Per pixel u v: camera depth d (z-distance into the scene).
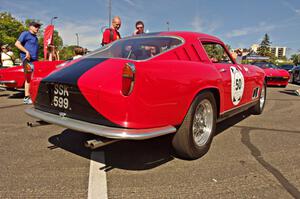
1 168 2.68
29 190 2.27
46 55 10.24
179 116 2.60
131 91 2.17
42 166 2.75
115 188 2.32
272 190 2.32
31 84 3.06
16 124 4.38
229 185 2.39
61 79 2.60
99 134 2.21
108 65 2.51
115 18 6.07
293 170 2.73
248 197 2.20
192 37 3.24
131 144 3.45
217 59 3.71
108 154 3.11
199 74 2.82
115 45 3.22
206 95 2.95
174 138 2.80
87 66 2.67
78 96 2.45
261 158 3.04
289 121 4.95
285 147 3.44
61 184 2.38
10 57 8.83
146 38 3.24
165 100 2.41
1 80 6.89
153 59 2.62
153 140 3.61
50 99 2.78
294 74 15.58
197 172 2.65
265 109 6.23
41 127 4.22
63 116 2.64
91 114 2.39
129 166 2.79
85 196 2.19
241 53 6.08
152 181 2.46
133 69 2.17
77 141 3.55
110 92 2.22
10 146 3.33
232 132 4.15
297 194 2.26
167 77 2.42
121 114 2.21
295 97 8.53
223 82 3.30
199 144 3.02
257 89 4.95
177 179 2.50
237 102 3.92
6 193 2.21
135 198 2.17
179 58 2.90
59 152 3.15
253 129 4.34
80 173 2.60
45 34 10.22
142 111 2.24
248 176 2.57
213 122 3.18
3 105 6.10
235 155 3.13
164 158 3.01
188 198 2.17
